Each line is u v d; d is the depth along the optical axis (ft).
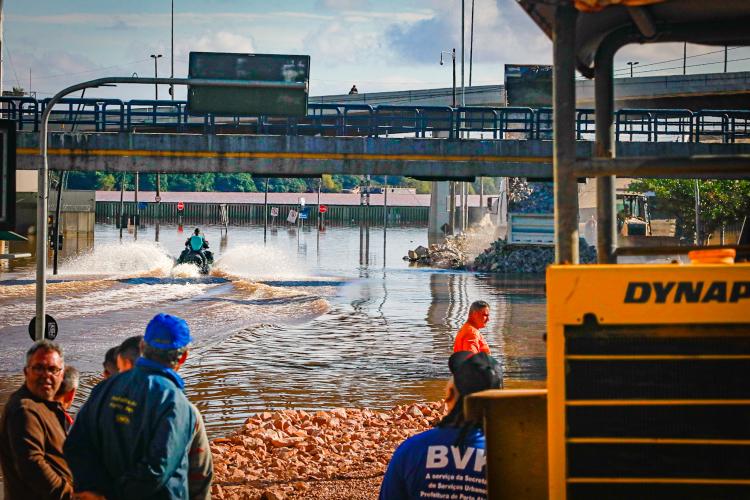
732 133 114.73
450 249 224.12
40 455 17.48
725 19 14.35
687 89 242.78
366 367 68.69
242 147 107.04
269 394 57.31
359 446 39.88
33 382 18.11
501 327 95.91
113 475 16.02
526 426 13.21
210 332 87.86
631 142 111.75
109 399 16.11
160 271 167.73
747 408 11.48
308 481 32.91
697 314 11.51
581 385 11.63
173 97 355.36
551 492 11.64
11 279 146.41
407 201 631.15
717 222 259.39
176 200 597.93
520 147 108.88
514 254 199.93
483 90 300.61
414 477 14.48
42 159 53.52
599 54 14.92
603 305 11.59
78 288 130.93
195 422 16.33
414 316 105.70
